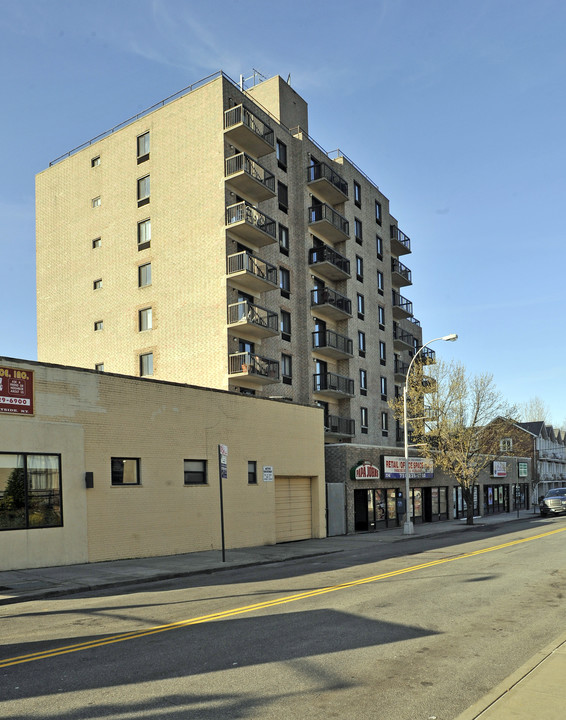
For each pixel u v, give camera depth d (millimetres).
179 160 33281
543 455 76938
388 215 48344
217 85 32344
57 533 16281
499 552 19516
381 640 8289
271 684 6430
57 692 6184
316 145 40094
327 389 36125
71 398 17078
